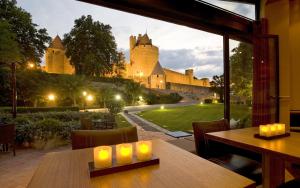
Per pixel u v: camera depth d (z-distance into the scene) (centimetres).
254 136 173
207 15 286
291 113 325
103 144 149
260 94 337
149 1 236
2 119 482
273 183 183
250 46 396
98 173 89
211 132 201
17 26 641
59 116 606
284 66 336
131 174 90
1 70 545
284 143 152
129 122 864
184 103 2225
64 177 88
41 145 433
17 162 343
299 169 258
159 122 869
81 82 948
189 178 85
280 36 338
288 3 328
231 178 85
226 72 335
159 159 105
